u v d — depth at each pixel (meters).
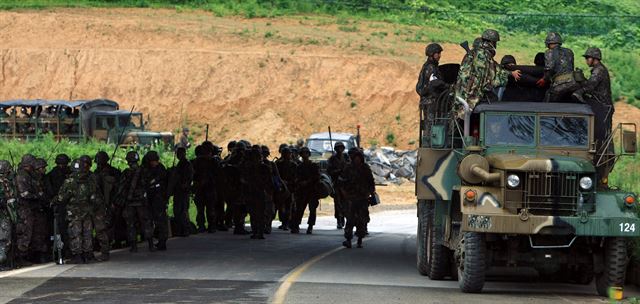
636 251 41.38
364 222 57.09
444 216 41.81
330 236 65.38
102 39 182.50
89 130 144.12
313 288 37.47
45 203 46.12
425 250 43.44
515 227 35.78
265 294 35.59
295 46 180.00
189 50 178.38
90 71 177.12
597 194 36.78
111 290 36.53
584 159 37.81
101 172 50.97
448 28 194.12
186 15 194.00
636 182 64.44
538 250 37.97
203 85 173.38
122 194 50.84
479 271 36.78
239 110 171.00
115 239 53.34
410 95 168.88
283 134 166.12
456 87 40.66
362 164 56.88
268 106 170.50
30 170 45.00
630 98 167.25
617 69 178.75
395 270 45.81
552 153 39.16
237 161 64.88
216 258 48.62
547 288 40.28
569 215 36.31
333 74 172.88
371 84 170.62
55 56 179.38
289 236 64.44
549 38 41.56
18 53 180.12
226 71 174.50
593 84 40.59
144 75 175.25
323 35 185.00
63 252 47.34
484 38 40.53
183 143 129.38
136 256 49.28
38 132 142.50
